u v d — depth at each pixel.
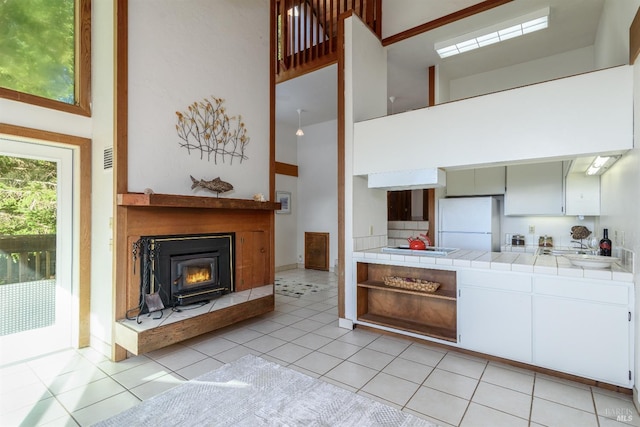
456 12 3.86
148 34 3.13
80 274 3.19
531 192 4.71
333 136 7.59
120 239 2.93
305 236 8.05
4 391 2.44
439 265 3.18
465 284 3.03
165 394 2.39
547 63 4.66
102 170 3.12
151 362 2.91
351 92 3.80
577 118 2.58
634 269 2.32
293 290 5.71
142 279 3.10
